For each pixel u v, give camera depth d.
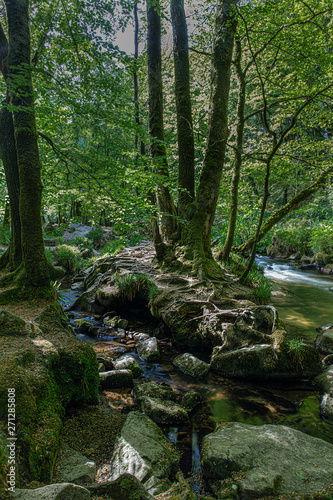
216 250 10.51
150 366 4.59
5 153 4.78
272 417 3.33
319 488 2.14
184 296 5.97
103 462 2.40
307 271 12.61
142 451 2.45
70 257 12.40
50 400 2.50
